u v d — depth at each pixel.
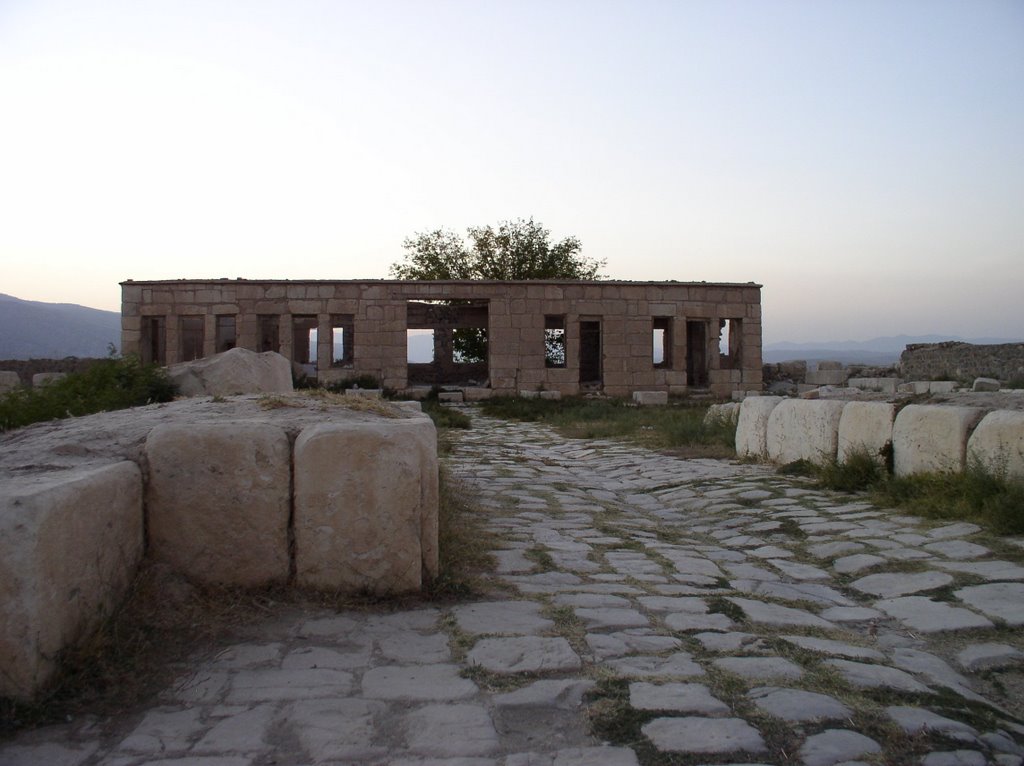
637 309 30.05
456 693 3.58
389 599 4.72
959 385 24.75
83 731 3.22
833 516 7.84
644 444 15.05
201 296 28.86
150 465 4.52
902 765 3.05
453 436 16.72
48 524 3.40
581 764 3.01
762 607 5.05
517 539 6.85
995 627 4.65
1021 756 3.18
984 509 6.96
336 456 4.68
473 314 37.00
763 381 33.75
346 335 38.88
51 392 8.52
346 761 3.01
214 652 3.98
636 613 4.80
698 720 3.35
